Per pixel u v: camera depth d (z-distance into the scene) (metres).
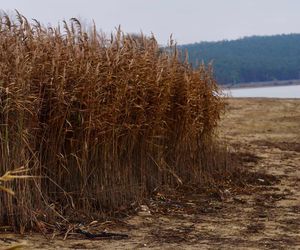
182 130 12.02
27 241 8.11
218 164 13.35
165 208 10.34
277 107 28.56
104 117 9.57
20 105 8.54
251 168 14.87
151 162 11.20
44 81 9.12
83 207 9.38
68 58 9.46
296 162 16.36
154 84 10.80
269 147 19.59
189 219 9.77
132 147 10.46
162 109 10.99
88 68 9.39
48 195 9.27
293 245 8.31
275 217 10.02
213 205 10.83
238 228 9.27
